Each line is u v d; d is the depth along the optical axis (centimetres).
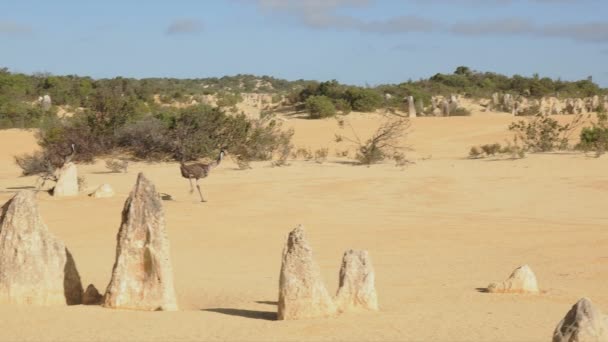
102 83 9631
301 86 16288
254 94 12425
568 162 3822
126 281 1281
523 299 1374
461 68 13075
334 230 2338
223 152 3000
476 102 10025
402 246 2062
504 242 2103
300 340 1038
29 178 3781
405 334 1073
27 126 6688
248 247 2091
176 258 1925
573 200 2905
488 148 4394
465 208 2792
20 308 1264
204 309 1310
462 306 1298
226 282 1583
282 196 3058
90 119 4731
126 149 4666
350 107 8300
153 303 1274
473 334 1077
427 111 8612
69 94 8694
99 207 2716
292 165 4094
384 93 9794
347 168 3934
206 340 1041
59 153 4103
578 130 5616
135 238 1284
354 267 1252
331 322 1145
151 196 1294
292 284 1179
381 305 1305
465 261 1833
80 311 1248
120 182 3534
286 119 7550
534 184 3256
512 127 4797
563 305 1318
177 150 4478
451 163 4019
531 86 10800
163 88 10631
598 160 3838
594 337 884
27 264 1304
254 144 4547
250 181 3497
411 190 3175
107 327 1126
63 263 1337
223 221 2508
